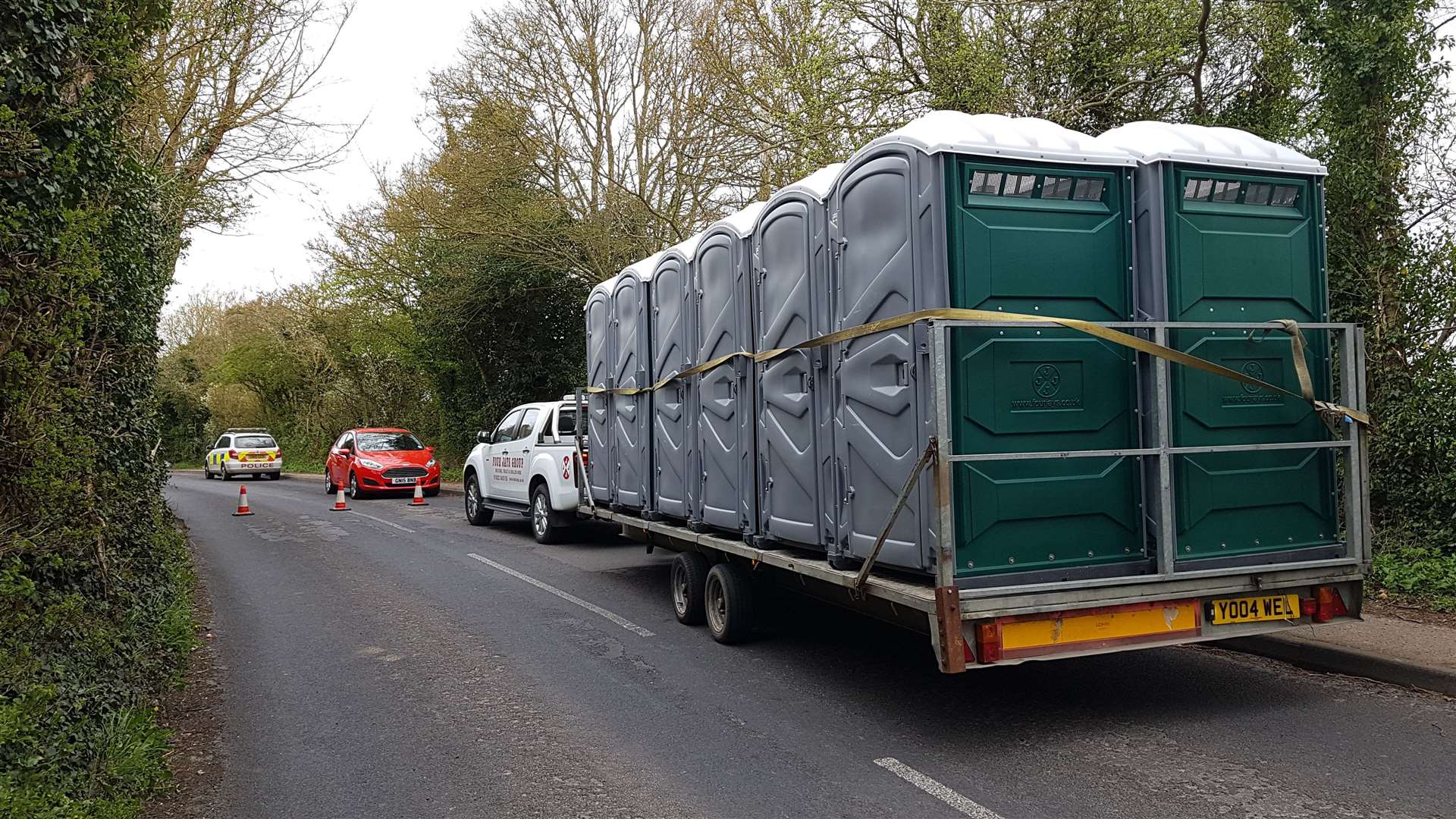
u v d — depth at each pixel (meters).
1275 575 4.97
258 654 7.08
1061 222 4.80
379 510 18.78
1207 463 4.98
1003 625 4.48
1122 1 11.88
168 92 10.05
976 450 4.58
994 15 12.82
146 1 6.21
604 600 8.93
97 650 4.95
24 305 4.30
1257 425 5.10
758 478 6.55
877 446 5.00
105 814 3.77
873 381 5.03
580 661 6.68
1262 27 10.89
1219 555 4.99
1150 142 5.10
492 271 23.44
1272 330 5.10
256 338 39.22
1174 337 4.91
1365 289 8.38
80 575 5.42
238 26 10.28
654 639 7.29
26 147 4.38
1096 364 4.85
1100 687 5.65
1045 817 3.82
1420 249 8.09
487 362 26.06
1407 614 6.65
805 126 13.59
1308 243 5.28
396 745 5.00
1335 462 5.32
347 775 4.57
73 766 3.96
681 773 4.48
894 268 4.86
